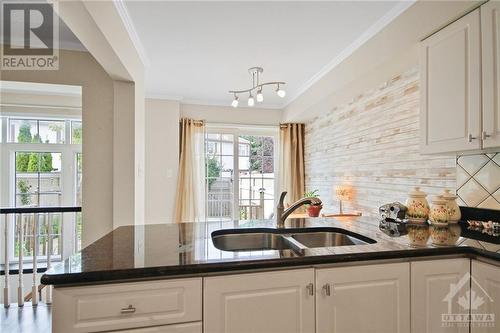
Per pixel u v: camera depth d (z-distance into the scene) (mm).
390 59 2152
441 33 1715
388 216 1990
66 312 921
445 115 1691
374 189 2947
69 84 2465
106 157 2488
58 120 3852
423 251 1212
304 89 3816
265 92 4109
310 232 1759
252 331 1048
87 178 2473
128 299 957
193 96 4344
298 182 4770
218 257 1085
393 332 1178
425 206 1874
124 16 2033
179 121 4438
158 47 2625
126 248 1234
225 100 4562
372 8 2002
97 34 1642
